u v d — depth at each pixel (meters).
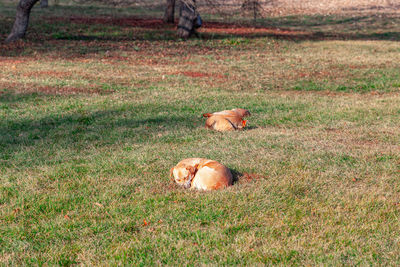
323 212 4.48
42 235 4.04
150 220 4.31
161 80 12.90
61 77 12.71
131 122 8.43
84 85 11.82
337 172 5.60
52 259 3.62
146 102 10.08
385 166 5.82
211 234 3.99
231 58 17.08
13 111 9.15
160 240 3.94
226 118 7.75
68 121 8.55
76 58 15.99
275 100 10.48
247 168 5.66
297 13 35.28
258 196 4.80
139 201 4.71
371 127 7.91
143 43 19.92
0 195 4.89
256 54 18.11
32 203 4.70
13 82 11.79
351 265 3.50
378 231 4.07
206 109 9.43
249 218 4.34
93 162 6.07
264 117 8.80
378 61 16.55
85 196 4.88
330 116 8.85
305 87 12.55
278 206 4.61
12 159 6.29
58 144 7.05
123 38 21.02
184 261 3.61
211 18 31.25
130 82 12.46
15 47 17.45
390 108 9.45
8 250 3.79
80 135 7.61
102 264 3.54
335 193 4.95
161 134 7.53
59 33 20.95
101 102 10.05
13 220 4.31
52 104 9.79
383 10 34.97
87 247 3.84
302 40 22.56
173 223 4.23
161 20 28.48
